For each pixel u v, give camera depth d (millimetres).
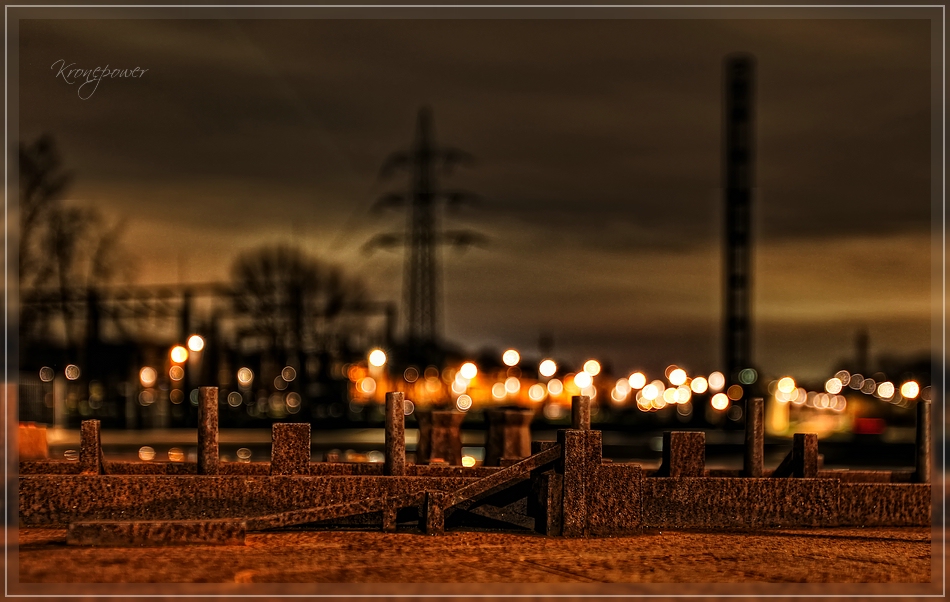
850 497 16344
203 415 15195
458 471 15633
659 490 15625
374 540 13531
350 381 86375
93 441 15211
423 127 75812
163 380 70688
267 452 37594
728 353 55781
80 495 14375
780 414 62750
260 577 10938
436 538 13820
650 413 78750
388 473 15391
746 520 15891
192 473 16328
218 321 67375
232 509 14547
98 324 65125
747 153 54812
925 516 16609
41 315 60406
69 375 59031
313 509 14039
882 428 64750
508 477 14398
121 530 12727
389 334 75125
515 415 20062
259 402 87312
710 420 71250
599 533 14398
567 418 72812
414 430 51469
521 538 14062
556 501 14359
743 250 55281
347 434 57531
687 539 14461
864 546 14430
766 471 17672
